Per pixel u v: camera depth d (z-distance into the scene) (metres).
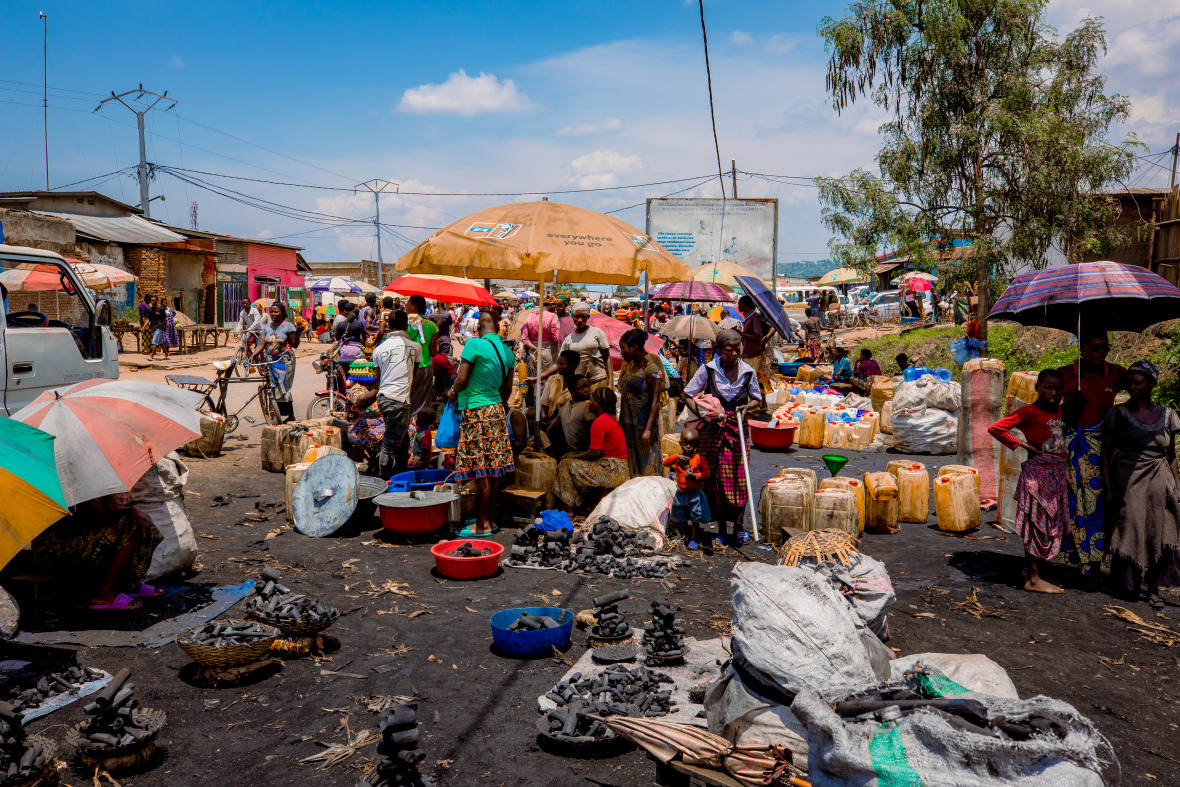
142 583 5.22
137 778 3.18
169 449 4.51
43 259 7.12
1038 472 5.70
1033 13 16.61
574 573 5.90
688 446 6.49
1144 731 3.75
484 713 3.76
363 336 12.66
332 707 3.80
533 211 7.05
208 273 32.62
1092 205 16.44
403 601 5.25
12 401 6.60
